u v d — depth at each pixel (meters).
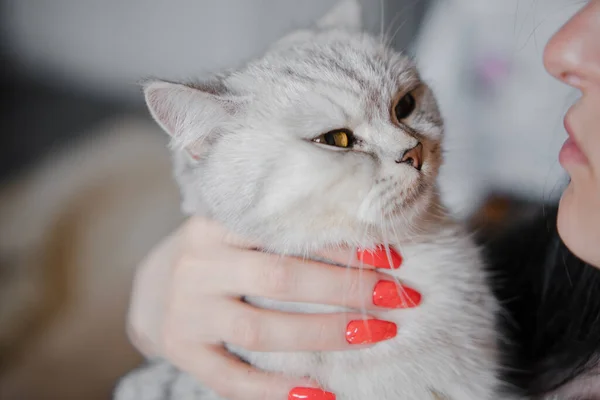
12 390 0.49
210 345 0.31
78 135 0.66
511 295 0.35
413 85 0.33
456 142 0.41
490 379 0.31
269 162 0.30
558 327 0.32
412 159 0.31
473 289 0.32
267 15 0.67
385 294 0.30
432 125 0.33
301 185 0.30
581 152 0.25
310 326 0.29
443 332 0.31
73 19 0.66
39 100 0.65
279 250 0.31
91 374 0.51
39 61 0.65
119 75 0.68
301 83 0.31
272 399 0.30
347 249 0.31
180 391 0.34
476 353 0.31
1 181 0.61
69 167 0.63
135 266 0.58
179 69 0.68
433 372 0.30
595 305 0.30
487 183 0.40
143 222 0.61
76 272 0.57
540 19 0.38
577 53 0.25
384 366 0.30
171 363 0.34
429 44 0.44
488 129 0.41
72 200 0.60
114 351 0.53
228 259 0.31
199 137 0.32
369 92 0.31
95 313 0.55
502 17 0.41
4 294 0.53
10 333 0.51
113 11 0.66
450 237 0.33
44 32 0.65
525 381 0.32
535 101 0.39
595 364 0.29
